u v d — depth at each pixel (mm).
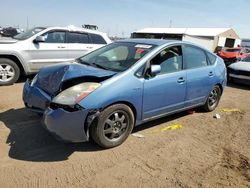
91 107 3551
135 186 3184
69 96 3566
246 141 4637
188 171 3557
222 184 3322
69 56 8352
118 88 3789
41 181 3162
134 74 4035
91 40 8789
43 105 4004
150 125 5043
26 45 7605
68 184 3139
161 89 4383
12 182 3111
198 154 4043
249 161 3922
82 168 3475
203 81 5320
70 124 3514
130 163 3654
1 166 3402
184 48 5000
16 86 7379
